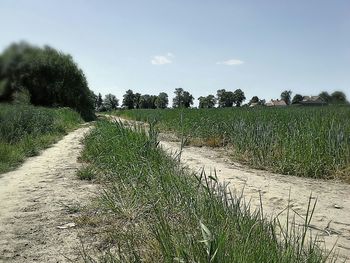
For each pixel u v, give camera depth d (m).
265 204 5.74
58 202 5.90
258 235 3.15
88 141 12.08
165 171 5.75
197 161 9.61
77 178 7.73
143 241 3.77
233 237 3.05
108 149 9.03
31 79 31.55
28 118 16.00
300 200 5.98
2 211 5.48
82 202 5.88
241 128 11.78
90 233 4.51
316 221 4.95
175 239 3.19
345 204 5.84
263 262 2.74
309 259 2.91
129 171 6.58
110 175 7.29
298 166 8.32
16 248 4.13
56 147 13.18
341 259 3.68
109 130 11.26
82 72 37.84
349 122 11.12
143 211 4.83
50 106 33.38
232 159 10.23
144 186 5.44
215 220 3.39
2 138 12.41
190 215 3.75
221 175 7.78
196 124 16.33
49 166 9.30
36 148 12.02
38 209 5.57
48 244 4.23
